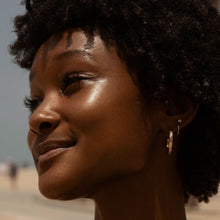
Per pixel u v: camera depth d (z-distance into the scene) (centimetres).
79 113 210
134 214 228
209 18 250
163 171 235
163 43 229
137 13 226
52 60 222
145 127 222
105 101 212
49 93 221
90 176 211
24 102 272
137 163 219
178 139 245
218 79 245
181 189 248
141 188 228
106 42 221
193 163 254
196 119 250
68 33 223
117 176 219
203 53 238
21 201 2045
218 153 257
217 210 1362
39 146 217
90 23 224
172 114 231
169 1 239
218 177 263
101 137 210
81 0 222
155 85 224
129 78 220
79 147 209
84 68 217
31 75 234
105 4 224
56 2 236
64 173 208
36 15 240
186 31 234
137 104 220
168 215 236
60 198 214
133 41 223
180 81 229
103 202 229
